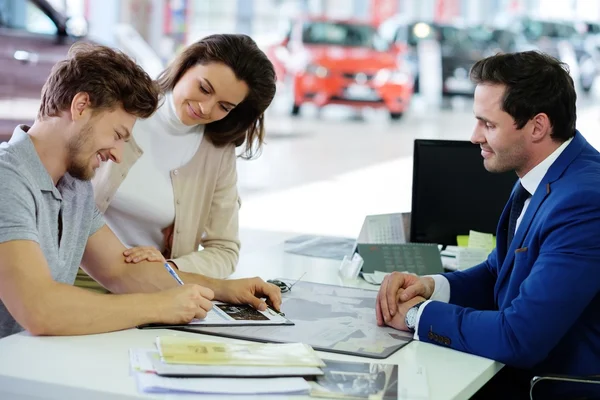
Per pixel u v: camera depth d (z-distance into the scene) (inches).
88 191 102.5
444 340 93.7
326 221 300.7
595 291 91.9
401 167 436.1
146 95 92.6
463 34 703.1
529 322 90.4
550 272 91.8
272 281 114.1
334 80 602.5
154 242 128.2
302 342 91.0
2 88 279.9
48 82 92.5
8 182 89.3
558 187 97.0
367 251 130.1
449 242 145.3
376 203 341.1
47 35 296.2
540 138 98.9
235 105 119.6
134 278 106.0
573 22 791.7
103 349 85.6
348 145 509.4
